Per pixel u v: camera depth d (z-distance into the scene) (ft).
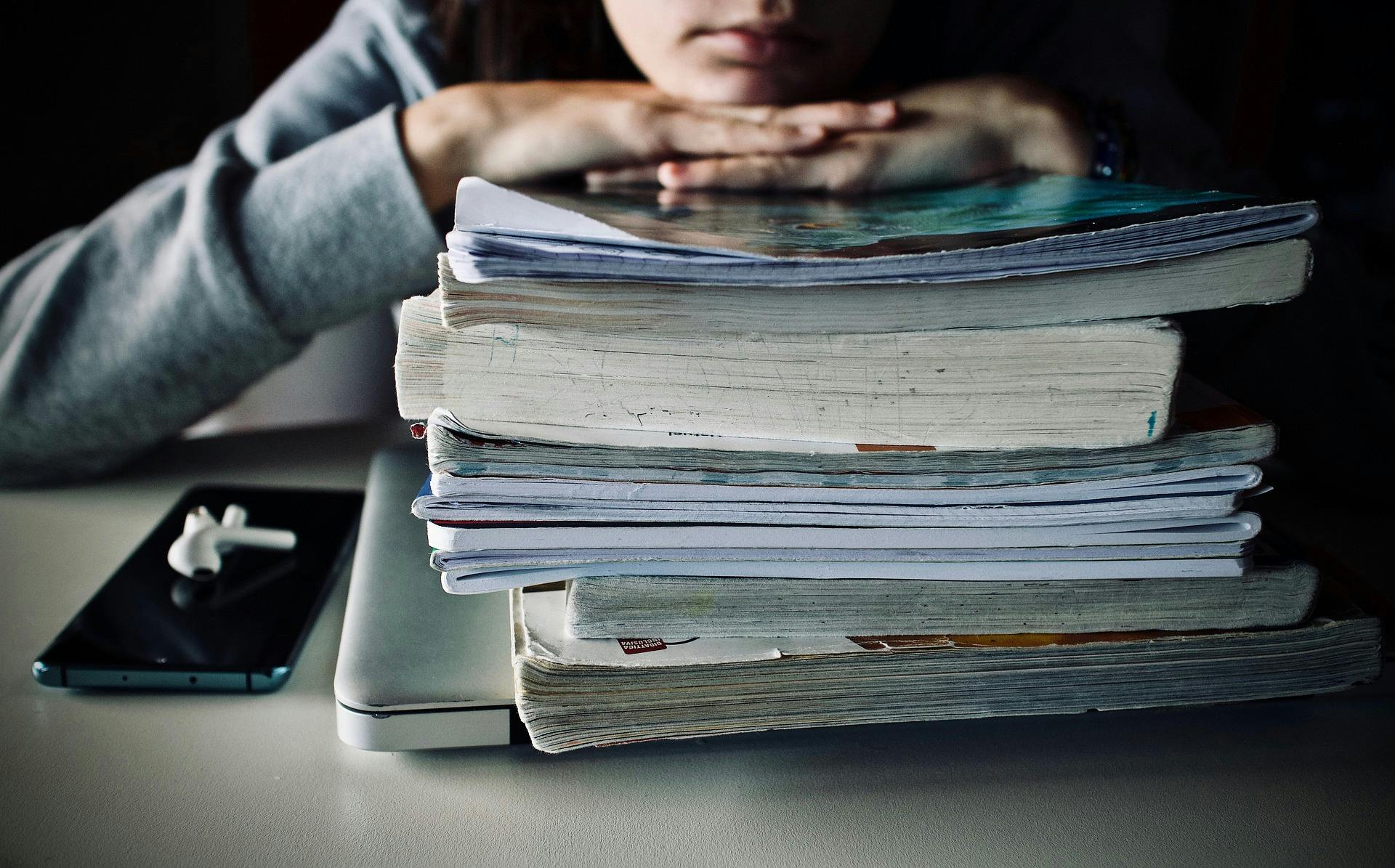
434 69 3.35
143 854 1.19
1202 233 1.22
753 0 2.31
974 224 1.40
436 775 1.36
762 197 2.12
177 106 4.03
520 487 1.24
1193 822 1.31
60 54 3.80
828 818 1.30
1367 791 1.38
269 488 2.28
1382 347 2.64
